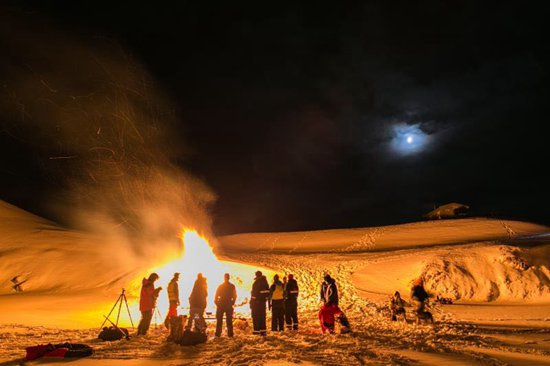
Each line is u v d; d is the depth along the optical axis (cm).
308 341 977
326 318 1124
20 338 1066
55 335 1134
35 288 2495
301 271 2750
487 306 1873
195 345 958
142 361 770
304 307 1892
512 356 803
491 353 831
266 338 1050
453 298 2106
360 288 2278
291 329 1258
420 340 979
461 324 1298
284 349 874
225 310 1148
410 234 4894
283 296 1257
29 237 3328
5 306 1850
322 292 1162
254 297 1170
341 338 1023
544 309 1734
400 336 1048
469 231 4812
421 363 723
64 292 2388
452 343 941
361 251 3825
